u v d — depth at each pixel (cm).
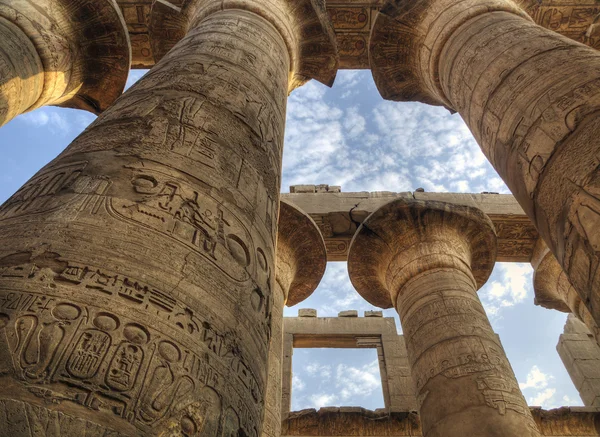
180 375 204
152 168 303
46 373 175
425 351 829
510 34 653
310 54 888
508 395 720
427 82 852
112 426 171
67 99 925
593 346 1495
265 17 698
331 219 1406
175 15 958
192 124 366
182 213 281
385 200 1444
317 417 1277
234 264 285
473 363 769
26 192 287
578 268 429
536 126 499
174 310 227
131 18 1094
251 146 395
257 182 368
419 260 1019
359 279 1177
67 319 196
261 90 489
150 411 184
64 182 284
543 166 472
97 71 925
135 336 204
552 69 536
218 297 255
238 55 529
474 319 861
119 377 186
